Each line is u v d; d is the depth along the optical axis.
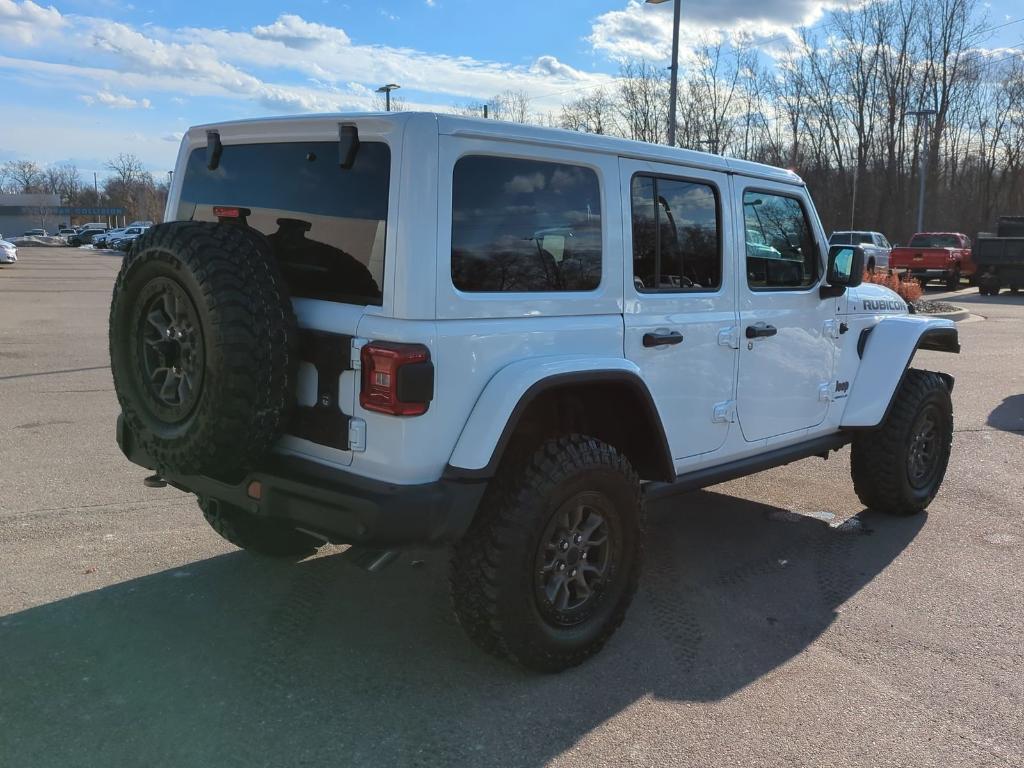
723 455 4.16
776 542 4.93
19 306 18.17
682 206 3.81
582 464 3.19
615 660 3.45
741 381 4.17
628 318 3.52
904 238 49.47
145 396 3.09
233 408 2.81
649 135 41.94
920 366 11.52
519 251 3.12
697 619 3.86
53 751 2.71
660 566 4.52
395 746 2.80
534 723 2.96
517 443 3.41
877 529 5.18
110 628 3.59
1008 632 3.76
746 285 4.15
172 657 3.36
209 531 4.80
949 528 5.20
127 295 3.08
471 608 3.10
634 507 3.45
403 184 2.81
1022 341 14.11
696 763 2.75
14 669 3.23
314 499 2.93
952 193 52.50
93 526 4.83
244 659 3.36
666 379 3.73
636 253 3.58
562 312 3.25
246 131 3.37
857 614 3.93
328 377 2.96
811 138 49.72
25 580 4.06
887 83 48.16
